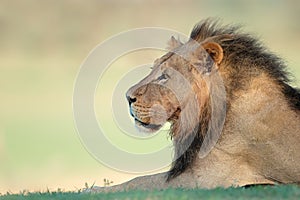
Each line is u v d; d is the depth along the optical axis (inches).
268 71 547.8
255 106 537.6
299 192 467.5
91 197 472.4
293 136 529.3
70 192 523.5
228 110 541.6
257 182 531.5
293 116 534.3
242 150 536.1
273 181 532.7
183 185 542.0
